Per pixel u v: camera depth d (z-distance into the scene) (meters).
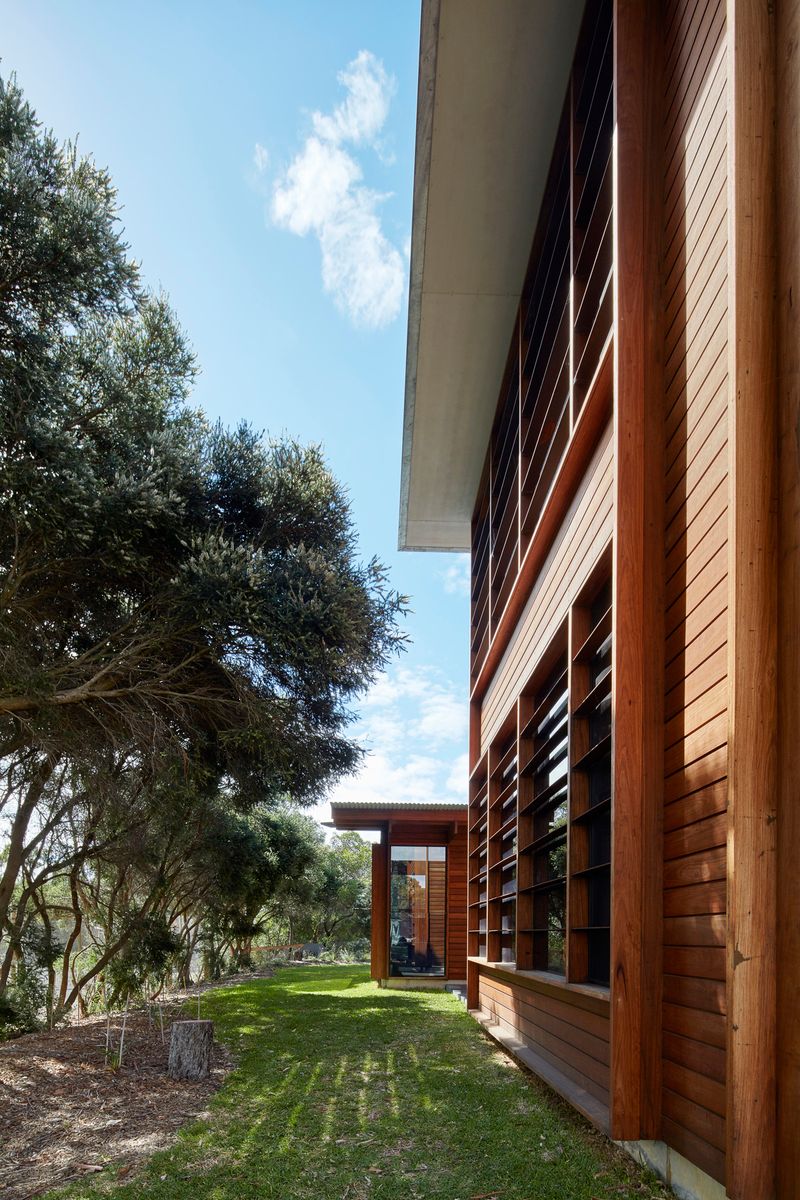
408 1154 4.33
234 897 17.92
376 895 15.80
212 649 9.54
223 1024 9.71
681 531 3.84
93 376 9.30
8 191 7.68
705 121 3.74
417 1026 9.37
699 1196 3.19
